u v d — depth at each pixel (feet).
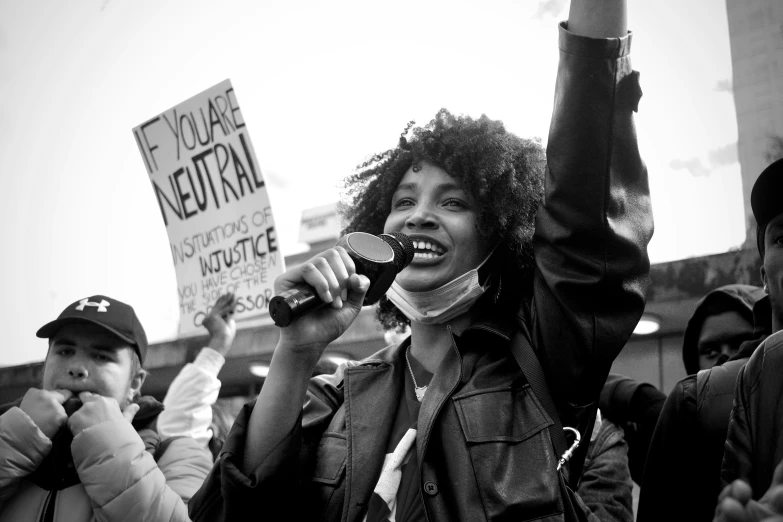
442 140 7.80
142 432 9.61
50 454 8.78
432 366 7.18
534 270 7.57
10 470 8.54
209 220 13.65
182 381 10.94
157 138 14.23
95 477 8.29
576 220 7.00
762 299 8.79
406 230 7.54
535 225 7.38
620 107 7.04
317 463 6.69
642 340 11.95
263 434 6.30
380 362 7.30
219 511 6.42
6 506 8.63
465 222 7.50
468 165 7.66
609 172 6.99
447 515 6.09
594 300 6.91
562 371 6.88
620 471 8.96
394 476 6.39
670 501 7.83
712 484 7.64
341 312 6.35
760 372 6.49
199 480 9.23
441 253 7.43
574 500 6.41
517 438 6.34
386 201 8.18
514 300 7.62
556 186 7.11
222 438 11.84
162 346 16.20
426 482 6.23
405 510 6.28
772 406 6.30
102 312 9.64
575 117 7.02
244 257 13.24
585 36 7.02
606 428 9.37
